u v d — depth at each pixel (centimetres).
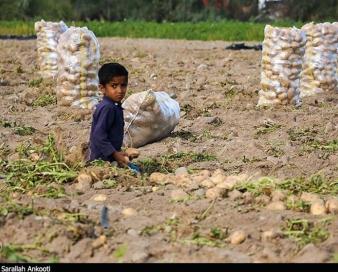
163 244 1080
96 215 1202
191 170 1522
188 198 1299
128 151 1495
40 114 2177
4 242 1106
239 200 1293
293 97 2272
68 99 2220
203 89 2702
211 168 1548
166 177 1434
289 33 2244
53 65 2898
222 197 1316
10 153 1645
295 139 1817
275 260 1034
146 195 1327
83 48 2203
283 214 1216
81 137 1844
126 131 1733
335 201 1245
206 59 3784
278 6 7606
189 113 2178
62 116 2130
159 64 3522
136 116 1736
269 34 2262
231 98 2472
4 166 1517
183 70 3253
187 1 7850
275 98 2269
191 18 7769
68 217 1172
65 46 2211
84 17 7712
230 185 1356
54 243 1088
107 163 1466
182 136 1872
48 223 1137
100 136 1483
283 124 2016
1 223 1152
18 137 1833
